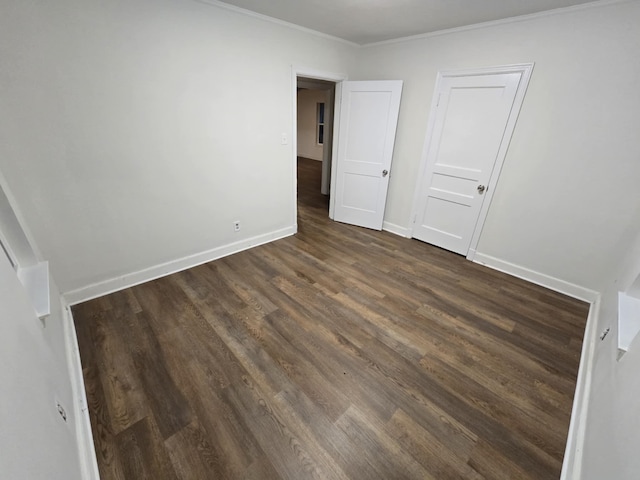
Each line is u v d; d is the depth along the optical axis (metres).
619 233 2.32
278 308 2.33
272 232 3.60
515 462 1.33
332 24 2.83
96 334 1.98
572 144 2.41
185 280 2.68
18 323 0.96
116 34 1.97
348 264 3.10
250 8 2.46
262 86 2.86
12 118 1.76
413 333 2.12
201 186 2.75
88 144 2.06
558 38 2.30
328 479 1.25
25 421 0.76
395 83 3.34
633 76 2.06
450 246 3.46
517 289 2.73
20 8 1.64
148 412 1.49
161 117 2.33
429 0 2.20
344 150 3.95
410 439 1.41
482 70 2.74
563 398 1.65
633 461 0.70
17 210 1.83
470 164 3.06
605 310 2.03
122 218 2.36
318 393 1.63
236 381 1.68
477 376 1.78
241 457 1.31
